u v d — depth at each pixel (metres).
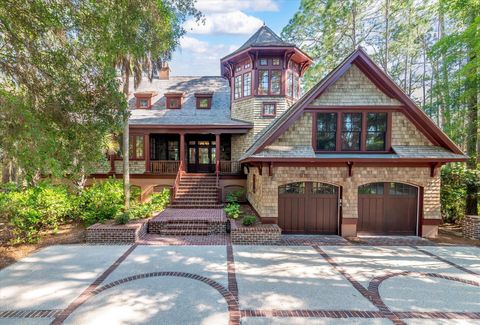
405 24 18.89
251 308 4.91
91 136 6.50
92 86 6.27
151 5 6.44
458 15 12.99
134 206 11.26
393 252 8.11
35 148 5.38
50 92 6.09
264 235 8.75
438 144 9.63
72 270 6.48
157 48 6.95
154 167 16.12
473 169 11.25
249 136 15.63
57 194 9.72
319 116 9.82
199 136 18.73
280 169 9.83
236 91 16.75
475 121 11.56
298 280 6.10
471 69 11.07
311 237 9.70
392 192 10.03
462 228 10.08
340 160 9.26
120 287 5.64
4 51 5.86
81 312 4.72
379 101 9.68
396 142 9.73
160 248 8.16
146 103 17.78
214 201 13.23
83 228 10.09
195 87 19.66
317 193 10.12
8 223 8.77
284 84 15.35
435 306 5.07
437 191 9.71
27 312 4.71
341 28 20.25
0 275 6.19
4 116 5.08
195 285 5.78
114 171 15.73
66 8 5.77
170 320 4.52
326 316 4.69
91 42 6.08
